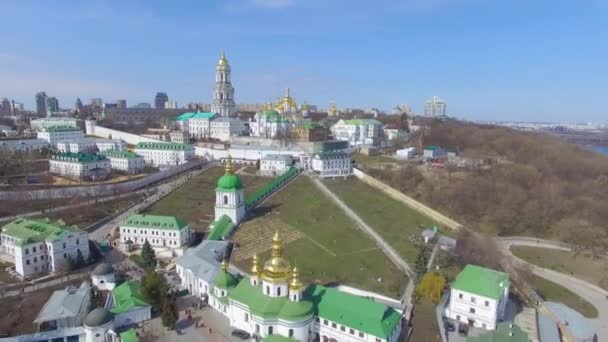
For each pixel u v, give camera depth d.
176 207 190.88
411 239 159.38
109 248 150.12
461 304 107.56
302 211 186.00
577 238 172.50
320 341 95.56
